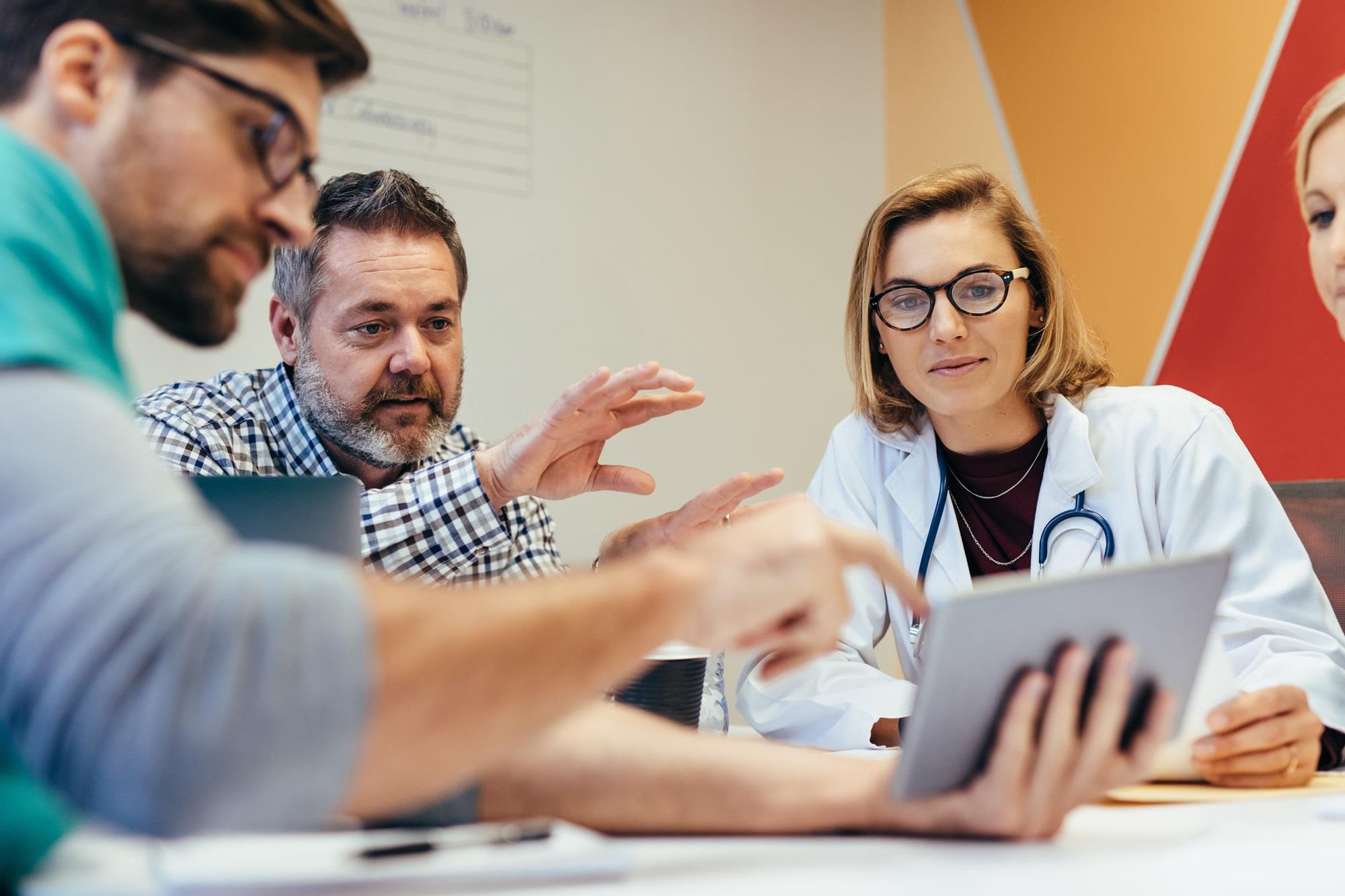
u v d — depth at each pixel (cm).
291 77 56
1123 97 262
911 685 134
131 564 40
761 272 304
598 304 278
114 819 42
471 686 44
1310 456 223
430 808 65
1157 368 255
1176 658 63
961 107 304
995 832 62
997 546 169
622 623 48
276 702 41
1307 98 224
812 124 316
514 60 269
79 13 52
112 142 52
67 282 46
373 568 153
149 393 180
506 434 262
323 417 171
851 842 62
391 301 167
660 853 59
